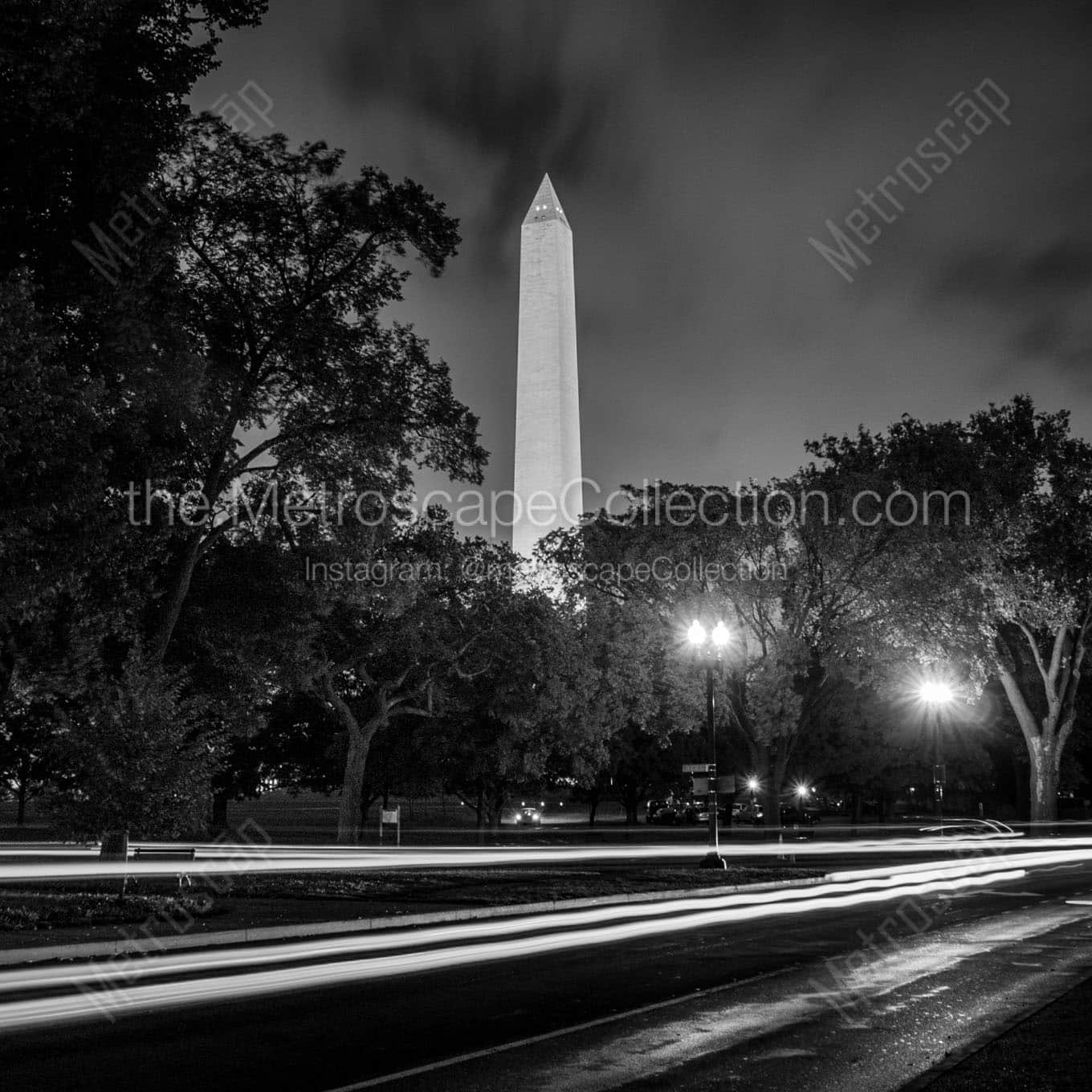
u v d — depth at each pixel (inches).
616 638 2027.6
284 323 1208.8
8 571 776.3
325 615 1595.7
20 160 786.8
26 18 700.0
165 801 874.1
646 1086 342.3
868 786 3486.7
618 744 3097.9
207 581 1378.0
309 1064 371.2
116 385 905.5
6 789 1403.8
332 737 2640.3
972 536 1999.3
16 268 749.9
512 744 2196.1
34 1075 355.6
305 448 1294.3
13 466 721.0
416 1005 480.4
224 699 1425.9
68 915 740.7
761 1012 464.8
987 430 2129.7
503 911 858.8
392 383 1275.8
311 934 710.5
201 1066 367.6
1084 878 1264.8
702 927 797.2
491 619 1979.6
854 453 2005.4
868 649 1929.1
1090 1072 335.9
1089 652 2421.3
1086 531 2006.6
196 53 891.4
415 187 1235.9
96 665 1088.2
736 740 2119.8
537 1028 431.8
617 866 1437.0
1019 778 3410.4
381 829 2273.6
